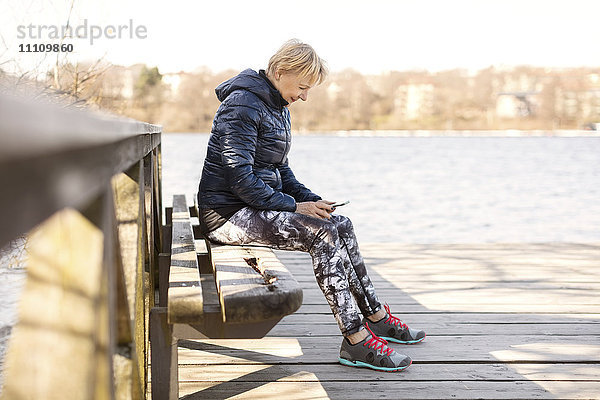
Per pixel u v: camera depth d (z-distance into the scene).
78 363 0.75
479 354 2.67
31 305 0.75
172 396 1.80
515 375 2.43
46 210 0.46
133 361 1.20
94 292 0.76
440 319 3.23
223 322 1.74
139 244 1.57
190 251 2.27
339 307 2.39
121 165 0.88
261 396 2.19
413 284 4.06
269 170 2.54
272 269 1.92
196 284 1.77
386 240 8.98
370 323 2.75
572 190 17.45
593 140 65.69
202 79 52.94
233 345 2.78
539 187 18.36
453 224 10.71
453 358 2.61
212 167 2.45
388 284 4.05
